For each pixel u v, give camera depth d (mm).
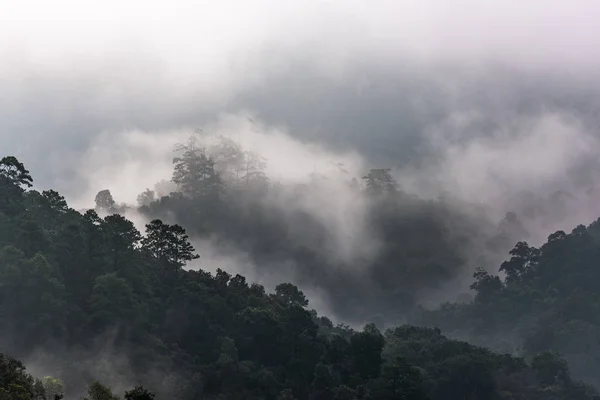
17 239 165750
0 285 149125
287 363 180750
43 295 152125
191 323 176500
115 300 162750
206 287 188375
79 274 170375
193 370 165625
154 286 181875
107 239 182500
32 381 101938
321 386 176125
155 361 159125
